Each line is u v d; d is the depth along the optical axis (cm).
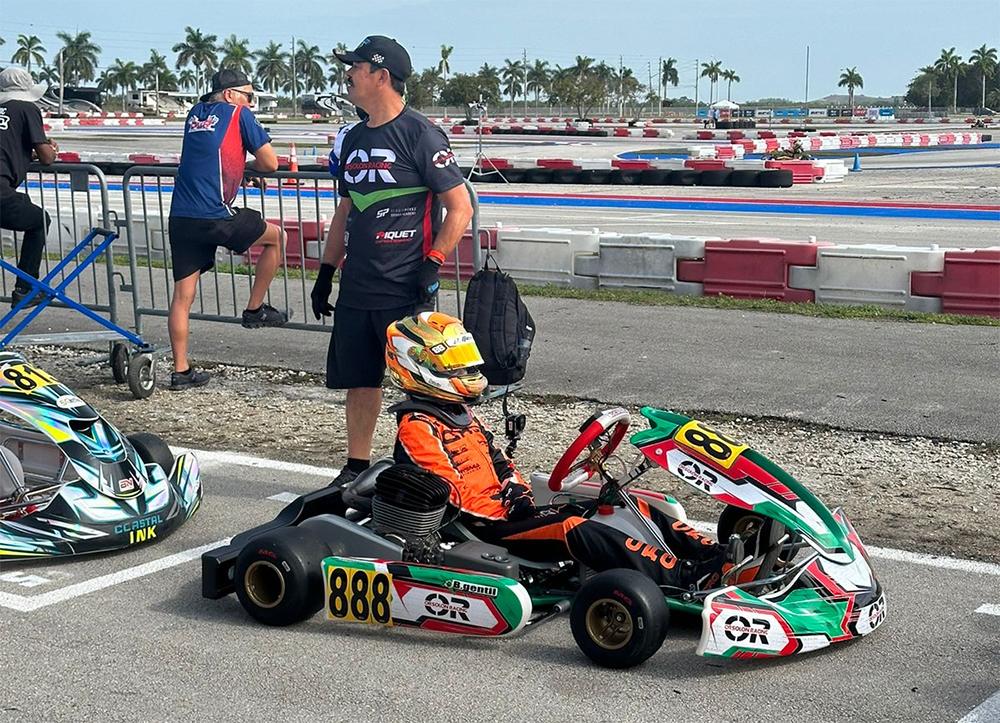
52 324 1133
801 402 808
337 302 617
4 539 516
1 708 393
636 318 1114
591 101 11588
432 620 438
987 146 4403
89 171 902
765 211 2134
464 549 450
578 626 419
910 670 420
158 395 874
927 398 814
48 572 524
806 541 431
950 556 538
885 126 7412
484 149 4072
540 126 5378
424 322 461
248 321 865
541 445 726
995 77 15575
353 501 488
